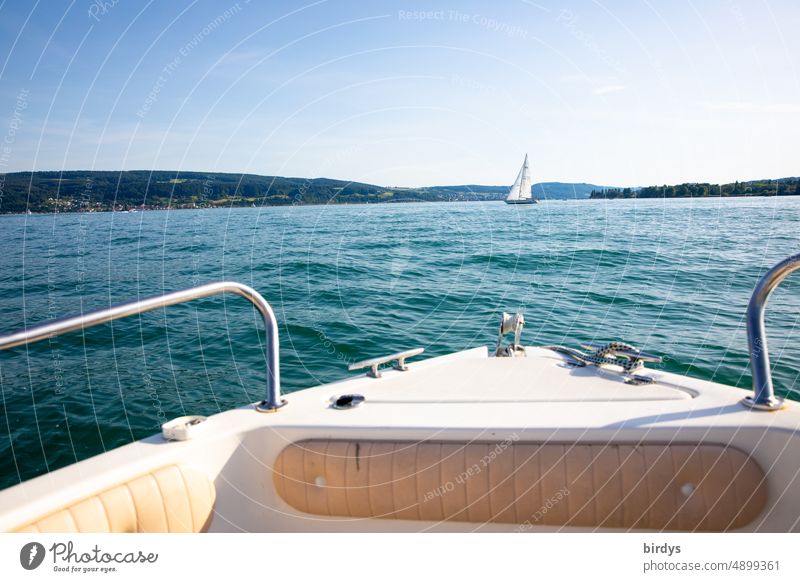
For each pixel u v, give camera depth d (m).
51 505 1.26
